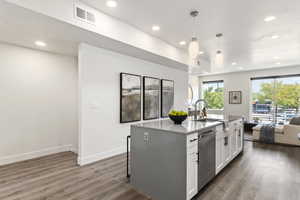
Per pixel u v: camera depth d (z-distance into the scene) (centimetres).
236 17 290
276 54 514
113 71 374
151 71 475
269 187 241
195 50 254
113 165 321
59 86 407
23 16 213
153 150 223
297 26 324
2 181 257
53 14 217
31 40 310
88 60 328
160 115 504
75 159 354
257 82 755
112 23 292
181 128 220
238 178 269
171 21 308
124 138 399
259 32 353
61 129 411
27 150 357
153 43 380
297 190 233
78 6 245
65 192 228
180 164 197
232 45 435
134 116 418
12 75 338
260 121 738
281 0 238
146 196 224
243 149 428
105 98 359
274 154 391
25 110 355
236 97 798
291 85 675
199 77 913
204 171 234
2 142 326
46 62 385
